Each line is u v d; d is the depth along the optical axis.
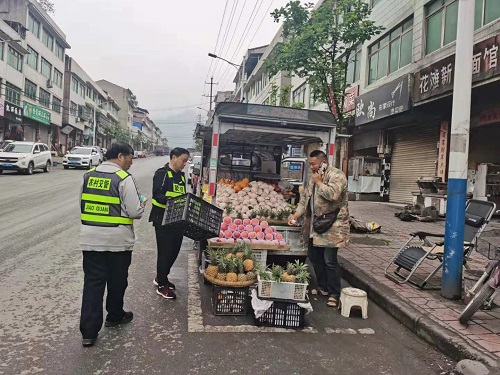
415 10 13.25
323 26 10.08
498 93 10.06
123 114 80.69
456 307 4.46
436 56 12.05
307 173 7.07
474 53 9.31
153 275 5.65
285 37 11.59
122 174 3.64
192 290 5.09
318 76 10.53
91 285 3.51
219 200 6.03
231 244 5.03
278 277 4.16
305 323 4.23
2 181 17.81
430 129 14.00
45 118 36.34
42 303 4.39
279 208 6.07
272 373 3.16
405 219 11.22
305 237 5.28
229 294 4.29
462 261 4.75
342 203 4.82
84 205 3.55
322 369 3.27
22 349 3.36
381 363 3.43
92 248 3.47
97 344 3.52
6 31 27.81
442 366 3.41
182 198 4.21
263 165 8.17
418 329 4.03
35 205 11.59
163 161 54.88
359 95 16.67
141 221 10.18
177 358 3.32
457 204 4.68
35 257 6.21
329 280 4.88
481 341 3.60
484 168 11.71
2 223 8.84
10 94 29.56
